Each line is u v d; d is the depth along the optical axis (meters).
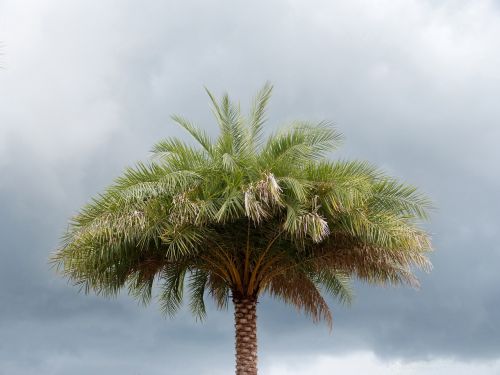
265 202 14.55
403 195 16.25
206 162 15.96
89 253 15.94
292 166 15.50
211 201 14.59
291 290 19.20
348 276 19.41
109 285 17.27
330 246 16.94
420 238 16.19
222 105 17.30
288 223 14.70
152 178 15.31
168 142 15.83
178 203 14.44
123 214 14.68
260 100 17.67
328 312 19.59
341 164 15.99
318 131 15.98
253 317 17.20
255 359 16.94
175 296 19.42
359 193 14.80
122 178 15.35
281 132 16.16
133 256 16.80
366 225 15.49
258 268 17.34
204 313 20.56
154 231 15.03
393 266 17.23
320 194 15.22
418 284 17.39
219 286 19.84
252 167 15.53
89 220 15.34
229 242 16.45
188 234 14.53
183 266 17.77
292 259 17.27
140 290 19.28
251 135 17.25
